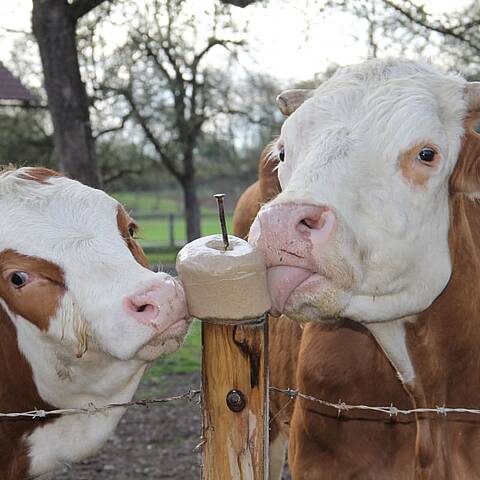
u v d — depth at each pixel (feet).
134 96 40.09
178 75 39.88
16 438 5.75
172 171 44.80
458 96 5.15
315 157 4.83
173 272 22.50
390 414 5.82
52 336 5.22
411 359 5.57
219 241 4.22
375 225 4.82
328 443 6.05
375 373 5.90
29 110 37.76
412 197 4.88
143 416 14.17
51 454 5.78
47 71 19.33
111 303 4.90
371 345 5.92
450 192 5.26
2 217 5.24
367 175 4.81
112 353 4.95
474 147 5.16
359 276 4.79
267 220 4.57
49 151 40.06
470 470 5.63
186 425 13.66
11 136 39.60
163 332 4.85
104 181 43.52
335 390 5.99
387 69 5.21
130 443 12.71
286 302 4.72
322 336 6.22
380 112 4.91
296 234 4.54
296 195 4.62
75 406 5.68
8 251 5.17
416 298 5.13
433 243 5.11
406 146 4.85
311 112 5.08
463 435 5.69
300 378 6.24
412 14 17.57
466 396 5.69
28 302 5.18
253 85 39.93
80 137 19.48
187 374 17.25
